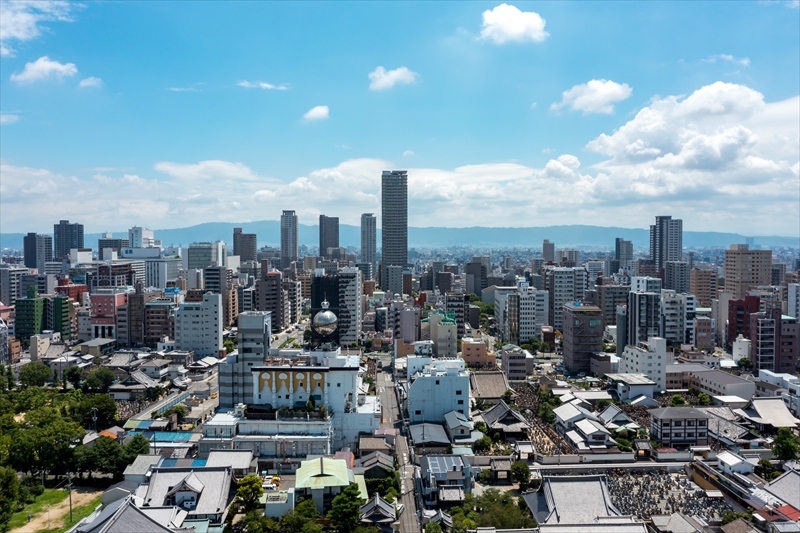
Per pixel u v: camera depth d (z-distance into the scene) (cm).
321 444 14388
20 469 14350
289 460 14062
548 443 16562
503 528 10531
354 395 15838
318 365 16150
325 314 17425
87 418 17975
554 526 9438
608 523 9544
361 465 13875
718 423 17075
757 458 14762
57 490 13800
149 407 19900
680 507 12419
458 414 17275
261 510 11862
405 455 15800
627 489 13400
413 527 11819
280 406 15588
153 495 11675
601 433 15812
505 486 13750
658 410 16975
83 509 12788
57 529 11912
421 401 17938
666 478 14112
